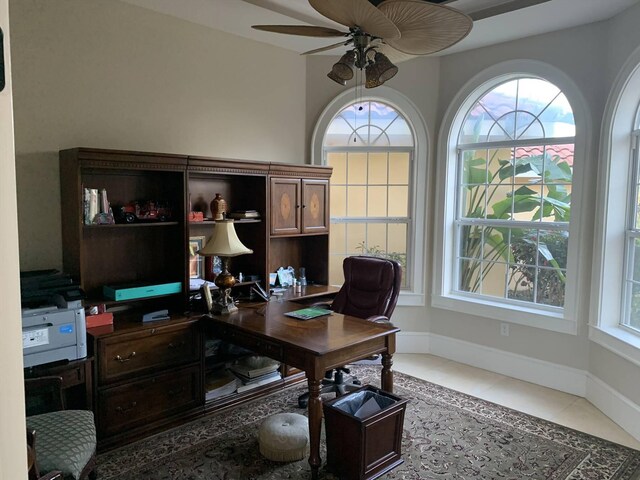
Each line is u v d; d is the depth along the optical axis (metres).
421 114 4.62
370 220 4.89
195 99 3.83
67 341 2.71
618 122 3.47
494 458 2.84
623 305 3.54
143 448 2.93
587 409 3.54
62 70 3.12
